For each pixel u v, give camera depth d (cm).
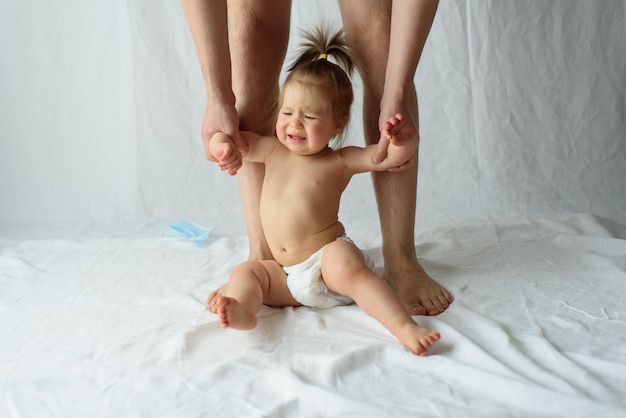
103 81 202
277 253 129
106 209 209
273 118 141
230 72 130
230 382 99
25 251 166
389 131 115
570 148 203
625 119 202
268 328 118
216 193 209
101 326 120
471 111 202
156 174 207
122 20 198
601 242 157
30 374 103
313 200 127
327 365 101
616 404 90
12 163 206
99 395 97
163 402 95
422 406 92
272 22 140
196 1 126
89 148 206
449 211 203
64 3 197
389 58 123
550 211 198
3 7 197
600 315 121
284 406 91
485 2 195
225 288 132
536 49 198
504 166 204
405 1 120
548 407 89
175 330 118
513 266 147
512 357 104
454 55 199
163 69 201
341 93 128
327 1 195
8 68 201
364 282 117
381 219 140
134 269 152
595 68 199
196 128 205
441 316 123
